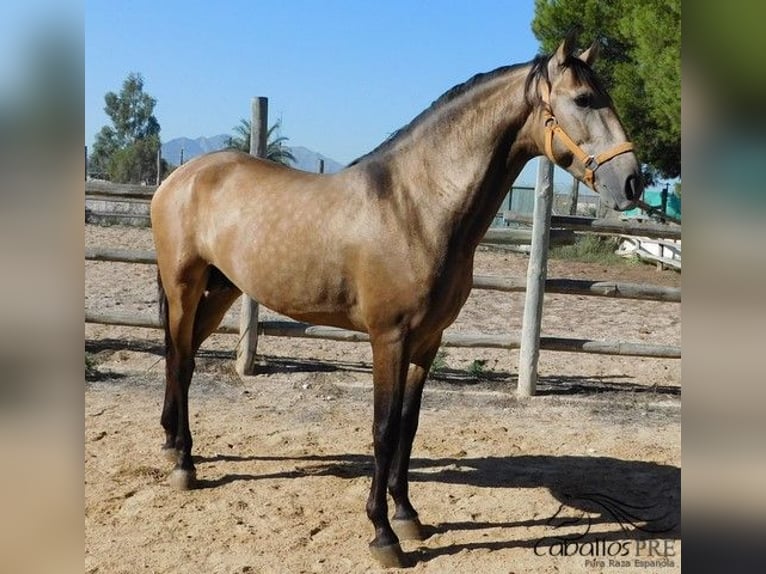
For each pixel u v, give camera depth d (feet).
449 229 9.86
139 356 20.70
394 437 10.03
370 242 9.98
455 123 10.03
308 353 22.27
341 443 15.05
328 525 11.37
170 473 13.07
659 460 14.67
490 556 10.53
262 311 25.12
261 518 11.53
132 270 35.29
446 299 9.94
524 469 14.02
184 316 12.83
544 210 18.08
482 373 20.22
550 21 53.47
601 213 58.29
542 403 18.31
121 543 10.59
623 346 18.80
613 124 9.34
